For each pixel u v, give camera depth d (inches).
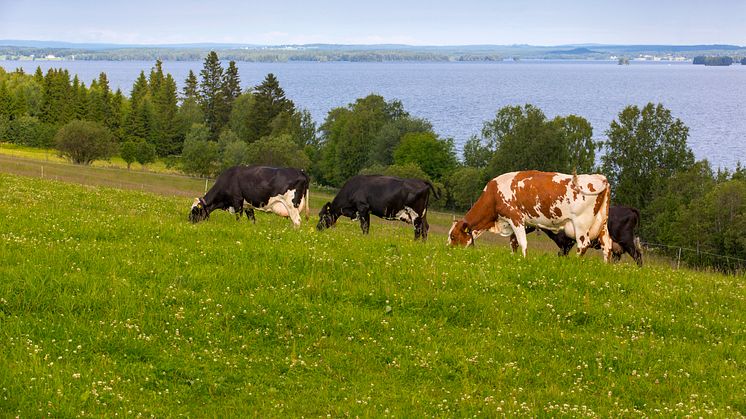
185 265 545.3
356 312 487.8
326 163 5620.1
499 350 460.8
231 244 605.9
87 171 3548.2
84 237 614.5
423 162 4982.8
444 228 2230.6
